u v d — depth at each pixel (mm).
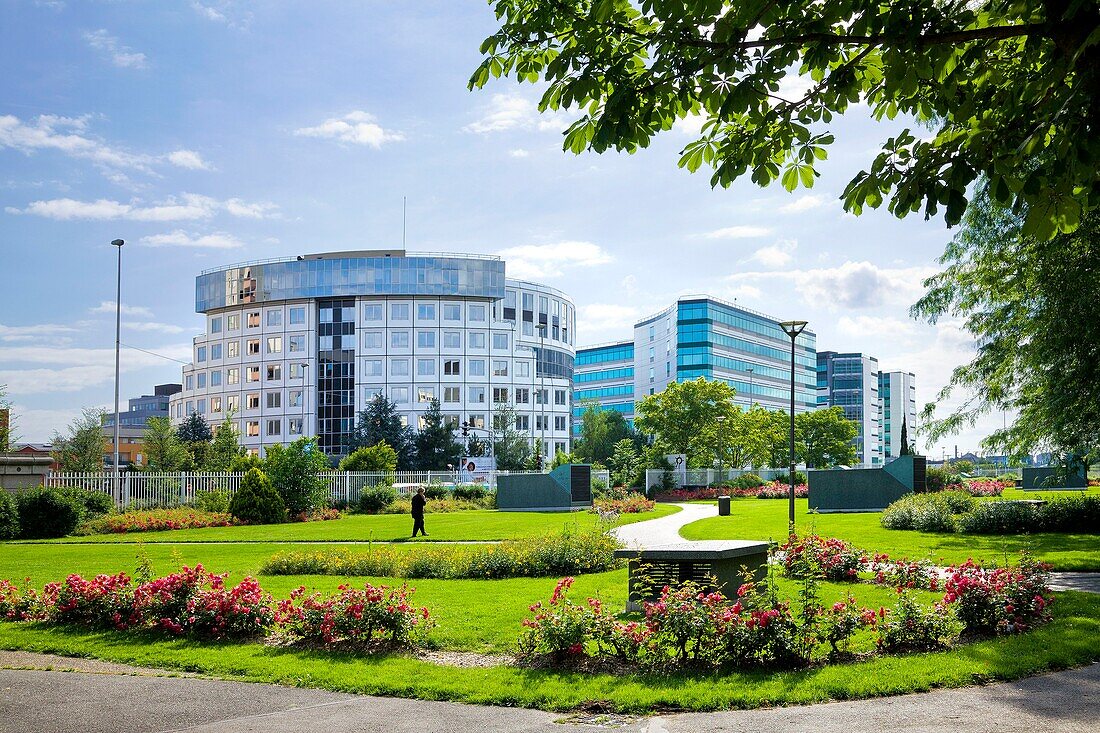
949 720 7082
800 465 91875
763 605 9516
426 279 114312
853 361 186000
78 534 32844
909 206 5633
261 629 11266
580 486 51438
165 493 43688
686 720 7309
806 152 6336
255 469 40250
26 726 7426
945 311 24984
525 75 6914
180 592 11664
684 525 33156
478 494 57750
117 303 49406
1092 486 55656
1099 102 4832
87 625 12023
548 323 129625
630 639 9336
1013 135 5449
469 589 15469
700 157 6793
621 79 5926
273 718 7566
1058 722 6961
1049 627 10727
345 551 20734
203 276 121062
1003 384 24312
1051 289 21562
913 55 5461
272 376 115812
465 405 114938
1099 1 4660
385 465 60688
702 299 130375
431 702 8078
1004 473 83375
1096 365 21547
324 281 114125
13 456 34125
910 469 39094
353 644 10523
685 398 75250
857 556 15906
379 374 113688
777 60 5578
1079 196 5812
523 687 8367
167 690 8594
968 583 10562
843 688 8055
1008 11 5570
